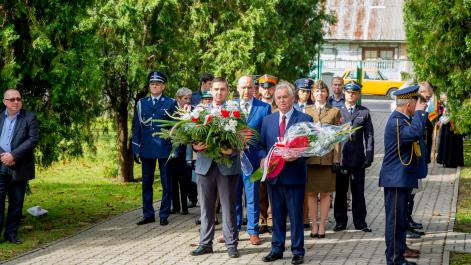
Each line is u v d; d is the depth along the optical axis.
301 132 8.59
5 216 12.12
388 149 8.55
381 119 32.06
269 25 19.47
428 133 12.09
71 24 11.13
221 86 9.65
